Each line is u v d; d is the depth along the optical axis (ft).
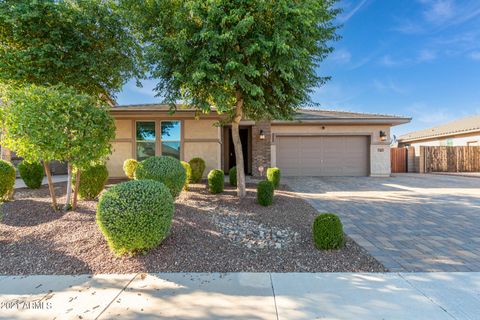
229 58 17.81
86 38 23.34
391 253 12.30
